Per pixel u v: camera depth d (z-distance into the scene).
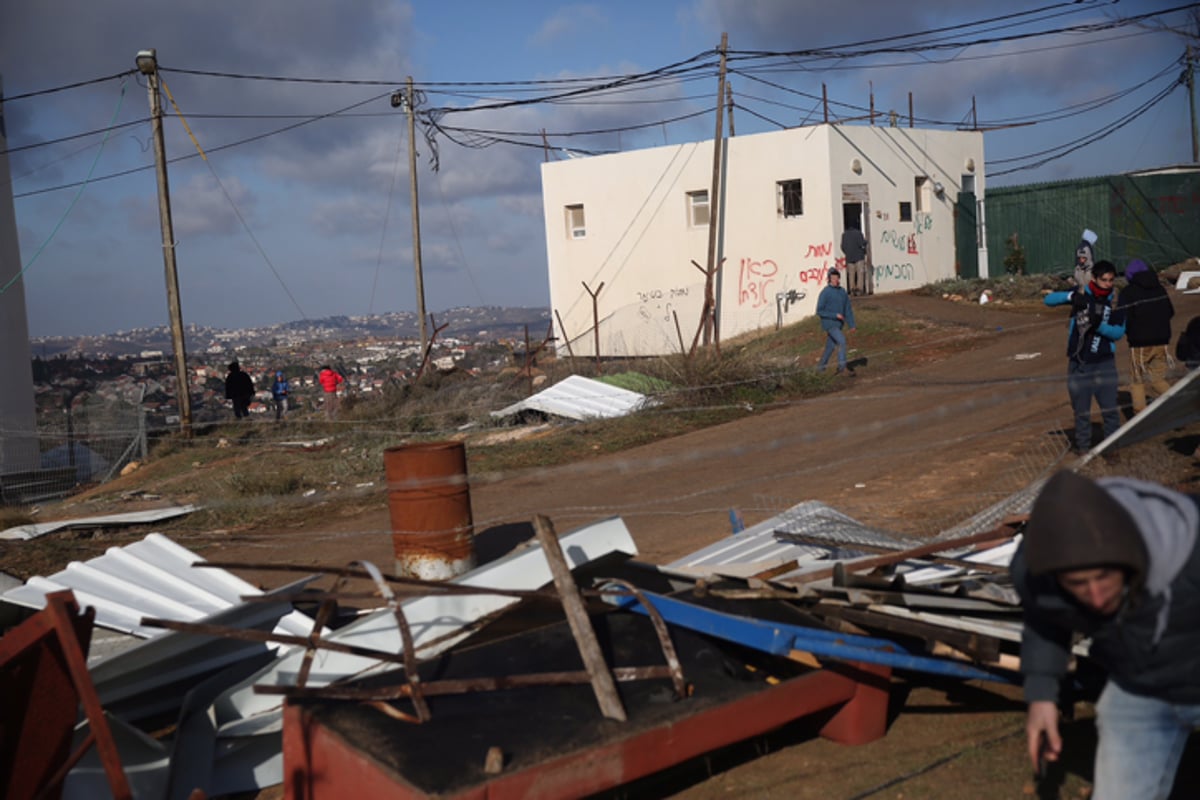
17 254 19.86
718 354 16.30
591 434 13.51
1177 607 2.36
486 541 8.62
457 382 20.88
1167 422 6.25
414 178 26.52
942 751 4.11
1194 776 3.66
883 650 4.20
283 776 4.13
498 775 3.24
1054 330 18.03
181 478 14.90
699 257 26.27
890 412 12.62
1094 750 3.91
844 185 24.36
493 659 4.17
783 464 10.45
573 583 4.24
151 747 4.46
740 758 4.33
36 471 16.92
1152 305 9.05
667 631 4.28
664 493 9.77
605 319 27.45
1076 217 27.22
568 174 28.03
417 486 6.55
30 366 20.20
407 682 3.95
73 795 4.16
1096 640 2.54
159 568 6.54
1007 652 4.20
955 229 27.98
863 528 6.07
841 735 4.27
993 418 11.32
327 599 4.20
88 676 3.45
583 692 3.85
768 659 4.43
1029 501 6.16
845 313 16.22
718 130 22.02
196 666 5.24
